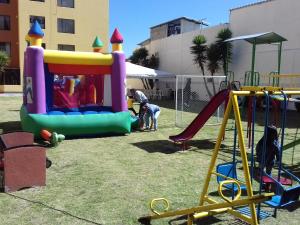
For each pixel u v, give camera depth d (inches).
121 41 409.4
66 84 462.6
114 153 321.7
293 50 744.3
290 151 342.6
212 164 168.4
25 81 384.2
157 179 243.4
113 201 200.1
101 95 495.8
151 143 371.9
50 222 171.0
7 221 171.3
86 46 1387.8
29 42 402.9
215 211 163.9
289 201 169.2
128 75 822.5
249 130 350.0
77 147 344.2
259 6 827.4
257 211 165.9
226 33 900.6
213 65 924.0
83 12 1370.6
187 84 1075.9
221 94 331.9
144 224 170.7
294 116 648.4
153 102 965.8
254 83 669.3
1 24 1327.5
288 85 753.0
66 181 234.7
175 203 198.5
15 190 213.3
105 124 394.9
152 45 1365.7
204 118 347.6
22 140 255.9
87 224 169.6
